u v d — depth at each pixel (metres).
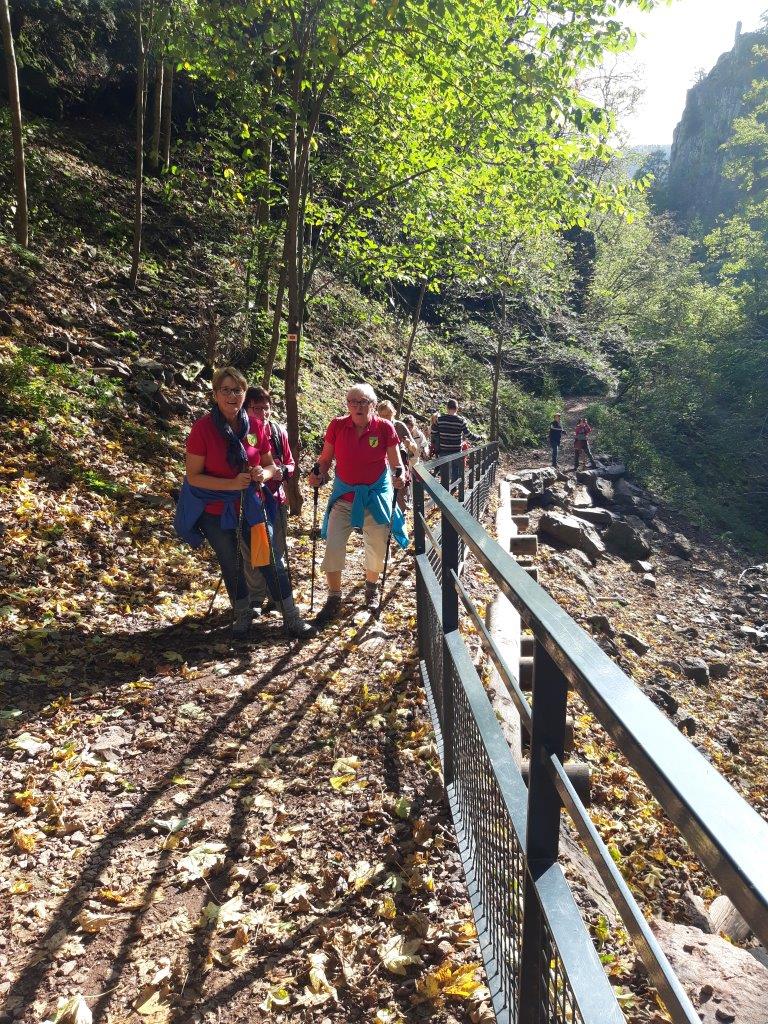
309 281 11.31
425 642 4.70
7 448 7.55
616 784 5.80
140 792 3.53
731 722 10.80
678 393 34.06
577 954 1.31
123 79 20.08
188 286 15.16
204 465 5.11
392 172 10.66
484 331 27.12
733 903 0.61
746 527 27.70
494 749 2.24
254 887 2.91
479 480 12.26
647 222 44.91
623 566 17.41
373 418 5.60
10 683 4.34
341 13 7.54
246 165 12.71
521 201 10.34
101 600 5.69
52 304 11.55
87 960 2.53
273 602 6.23
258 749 3.96
